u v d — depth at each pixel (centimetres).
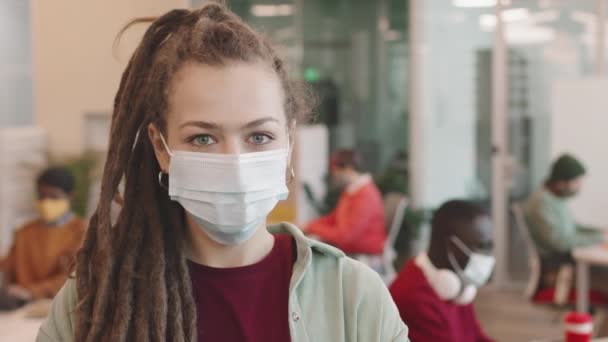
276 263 112
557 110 564
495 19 640
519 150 644
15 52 592
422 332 231
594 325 440
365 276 112
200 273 110
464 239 232
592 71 629
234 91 102
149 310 106
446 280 231
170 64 105
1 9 589
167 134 108
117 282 109
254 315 109
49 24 521
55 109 524
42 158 511
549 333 524
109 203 112
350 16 831
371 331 109
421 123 675
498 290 642
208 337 108
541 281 449
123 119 113
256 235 112
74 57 520
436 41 665
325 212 586
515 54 639
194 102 103
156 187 112
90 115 520
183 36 107
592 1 624
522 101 641
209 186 104
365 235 482
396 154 816
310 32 840
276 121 106
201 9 111
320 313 109
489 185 655
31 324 279
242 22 110
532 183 644
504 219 646
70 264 117
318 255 113
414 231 665
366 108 831
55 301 116
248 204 105
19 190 486
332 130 838
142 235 110
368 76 830
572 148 559
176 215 112
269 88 105
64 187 351
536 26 634
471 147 661
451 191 671
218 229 106
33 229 355
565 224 443
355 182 486
